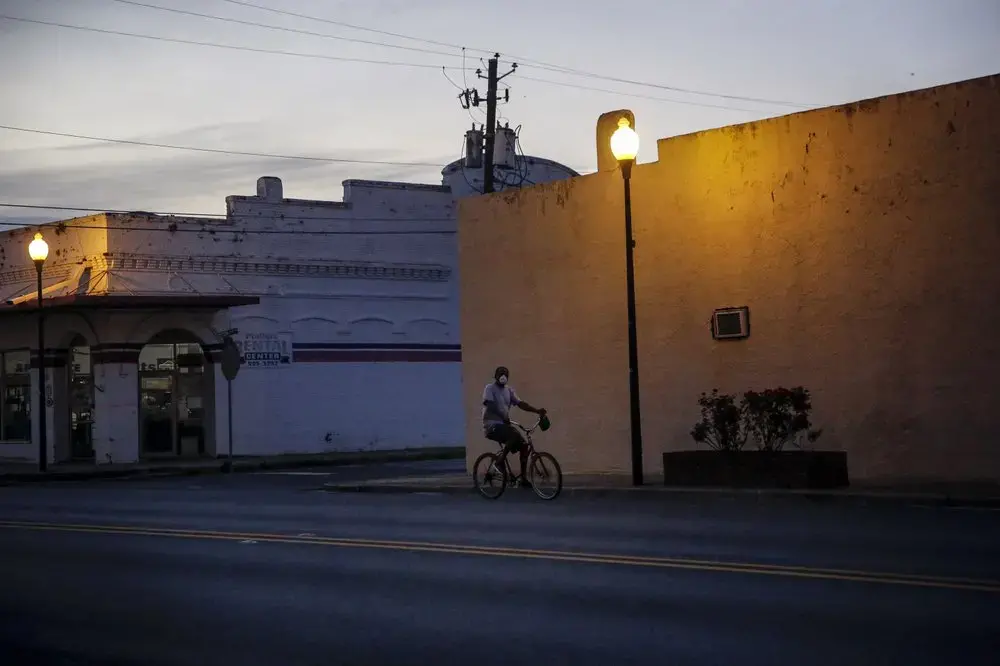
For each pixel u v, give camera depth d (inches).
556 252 957.2
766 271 831.1
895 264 768.3
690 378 872.9
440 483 888.9
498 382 784.9
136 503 820.0
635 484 786.2
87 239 1387.8
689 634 335.6
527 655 322.0
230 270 1450.5
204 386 1446.9
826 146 800.9
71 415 1424.7
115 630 382.3
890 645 311.4
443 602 398.6
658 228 890.7
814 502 671.8
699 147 867.4
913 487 698.2
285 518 681.0
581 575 434.0
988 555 441.1
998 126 724.7
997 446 726.5
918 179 757.9
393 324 1582.2
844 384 791.1
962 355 740.7
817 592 381.7
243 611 401.4
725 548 482.9
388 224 1582.2
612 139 810.2
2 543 598.5
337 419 1525.6
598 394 929.5
